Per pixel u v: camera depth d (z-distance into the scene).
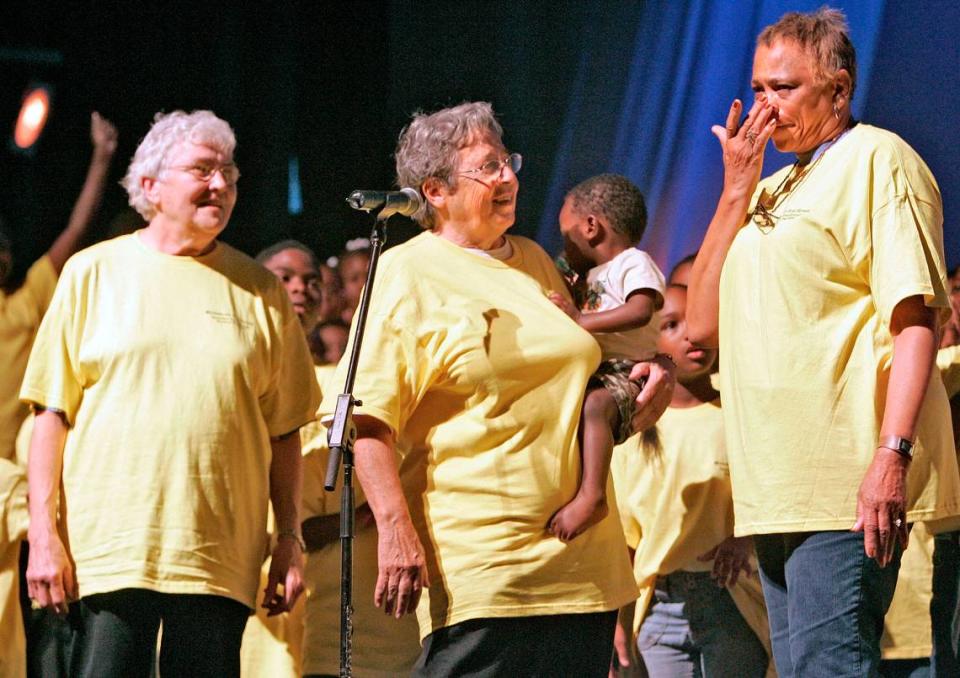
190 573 3.74
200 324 3.90
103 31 6.78
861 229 3.13
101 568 3.72
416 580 3.28
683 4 6.06
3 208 6.69
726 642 4.58
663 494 4.64
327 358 5.27
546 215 6.39
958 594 4.03
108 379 3.84
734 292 3.29
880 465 2.97
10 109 6.72
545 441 3.34
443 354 3.37
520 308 3.41
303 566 4.28
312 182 6.86
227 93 6.82
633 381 3.56
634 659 4.82
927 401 3.15
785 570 3.21
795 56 3.26
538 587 3.29
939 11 5.43
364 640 4.34
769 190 3.37
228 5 6.80
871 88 5.55
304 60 6.83
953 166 5.43
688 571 4.62
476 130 3.50
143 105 6.79
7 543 4.36
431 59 6.67
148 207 4.02
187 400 3.82
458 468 3.35
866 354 3.12
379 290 3.46
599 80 6.28
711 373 4.79
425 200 3.55
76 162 6.75
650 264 4.04
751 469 3.20
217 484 3.81
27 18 6.72
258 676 4.49
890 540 2.97
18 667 4.35
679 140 6.09
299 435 4.16
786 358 3.16
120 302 3.90
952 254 5.43
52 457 3.84
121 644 3.72
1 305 4.94
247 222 6.84
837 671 3.08
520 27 6.44
